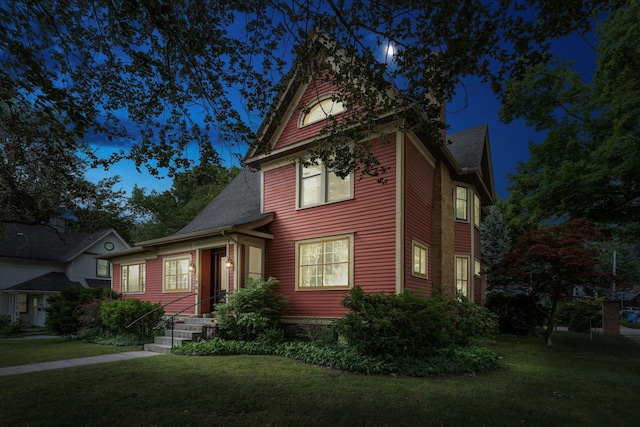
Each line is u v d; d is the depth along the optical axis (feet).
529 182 59.26
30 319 76.64
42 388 20.80
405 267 33.58
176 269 48.75
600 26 48.62
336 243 37.65
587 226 39.22
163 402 18.10
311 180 41.09
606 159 47.11
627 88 45.03
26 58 14.05
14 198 27.30
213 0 16.79
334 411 16.88
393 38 17.31
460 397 19.20
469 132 59.82
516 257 40.47
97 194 33.14
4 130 21.83
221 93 19.97
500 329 52.01
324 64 19.79
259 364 27.20
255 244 41.60
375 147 36.40
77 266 80.89
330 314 36.52
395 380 22.72
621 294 122.11
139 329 41.47
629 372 26.91
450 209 46.37
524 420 16.05
